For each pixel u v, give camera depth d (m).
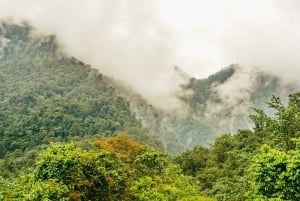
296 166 14.59
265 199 15.05
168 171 35.84
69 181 20.16
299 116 31.06
